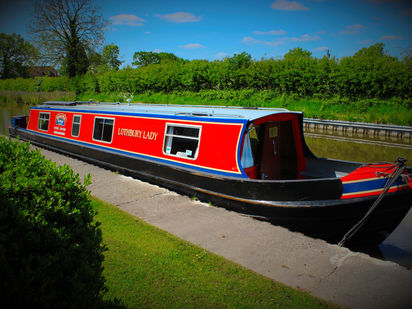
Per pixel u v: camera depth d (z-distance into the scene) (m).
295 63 26.64
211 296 3.71
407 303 3.68
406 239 6.66
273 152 7.98
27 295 2.01
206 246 5.11
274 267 4.49
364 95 24.42
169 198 7.68
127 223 5.79
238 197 6.79
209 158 7.43
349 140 17.72
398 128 18.77
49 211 2.62
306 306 3.59
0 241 2.12
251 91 28.56
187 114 8.36
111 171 10.25
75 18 39.41
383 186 5.64
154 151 8.88
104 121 10.70
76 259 2.47
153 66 35.66
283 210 6.19
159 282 3.93
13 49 67.81
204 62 32.00
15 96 43.00
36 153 3.64
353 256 4.83
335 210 5.82
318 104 25.47
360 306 3.62
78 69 41.97
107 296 3.59
